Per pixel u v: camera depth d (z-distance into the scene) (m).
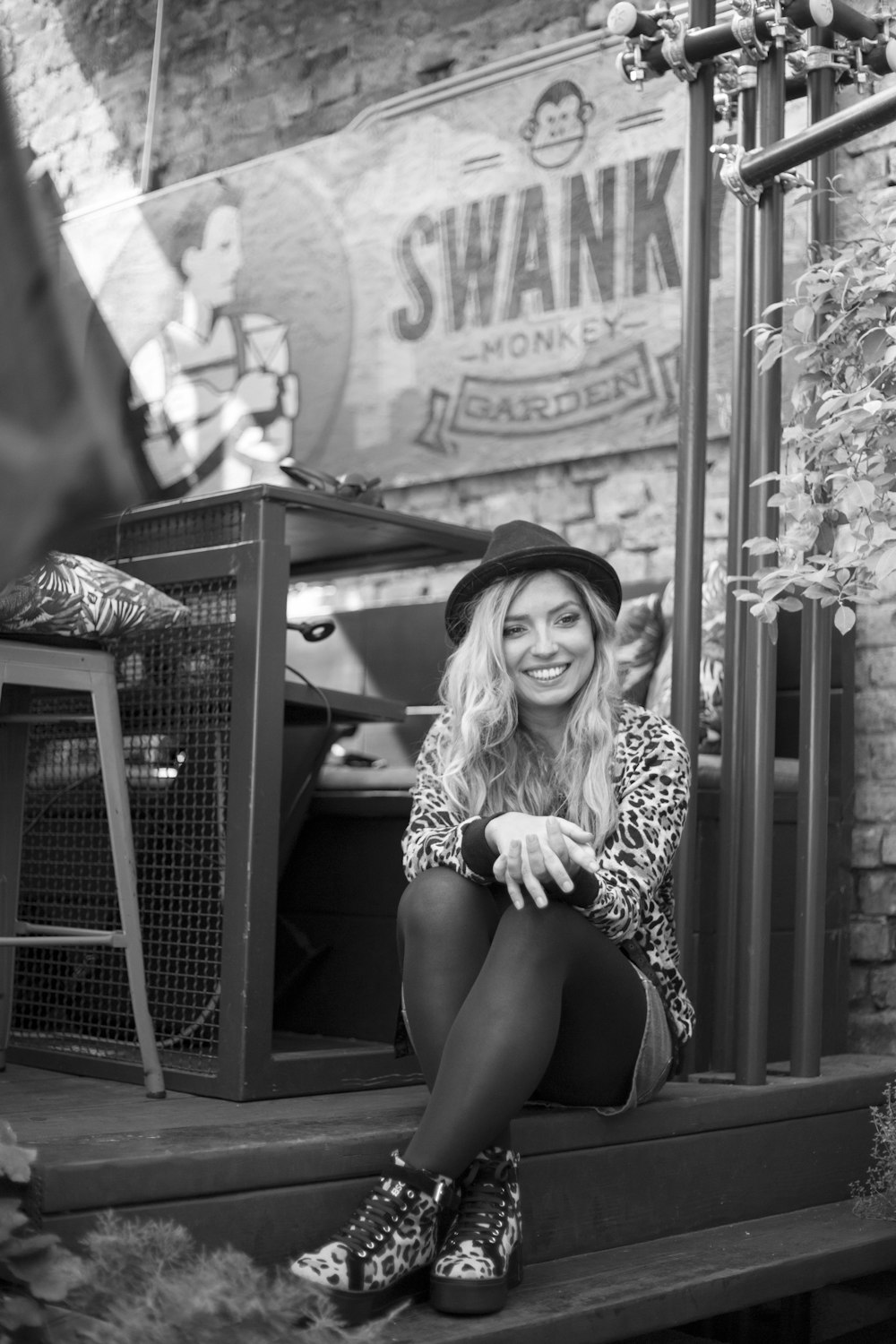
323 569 3.12
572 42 3.70
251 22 4.55
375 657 3.80
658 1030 1.92
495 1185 1.69
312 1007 2.77
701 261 2.46
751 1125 2.21
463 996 1.76
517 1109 1.65
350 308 4.14
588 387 3.65
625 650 3.17
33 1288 1.30
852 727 3.05
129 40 4.86
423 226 3.99
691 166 2.47
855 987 3.04
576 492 3.72
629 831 1.90
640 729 2.03
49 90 5.06
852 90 3.23
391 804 2.66
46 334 0.50
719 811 2.56
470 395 3.88
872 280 2.02
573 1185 1.92
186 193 4.56
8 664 2.03
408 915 1.83
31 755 2.58
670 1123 2.06
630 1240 2.00
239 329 4.40
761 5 2.35
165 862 2.31
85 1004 2.44
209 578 2.23
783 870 2.75
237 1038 2.08
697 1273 1.85
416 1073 2.32
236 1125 1.79
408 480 3.99
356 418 4.11
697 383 2.45
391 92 4.18
